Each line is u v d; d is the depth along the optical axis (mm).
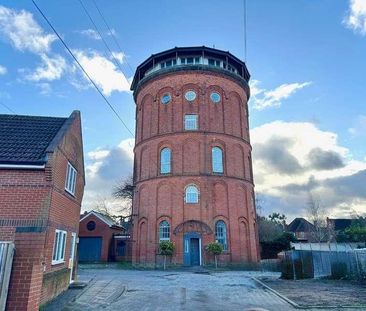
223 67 34875
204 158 30453
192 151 30734
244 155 32938
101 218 39844
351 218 69188
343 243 43344
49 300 11414
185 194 29609
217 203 29641
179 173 30156
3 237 10102
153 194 30578
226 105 32875
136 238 31016
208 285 16938
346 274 19547
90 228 39469
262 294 14062
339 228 67062
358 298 12773
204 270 25609
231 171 31031
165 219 29516
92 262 37125
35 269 7699
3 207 10484
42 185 10891
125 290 14984
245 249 29734
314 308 10883
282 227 78875
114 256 40031
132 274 22750
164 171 31078
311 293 14078
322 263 21172
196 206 29281
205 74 32938
